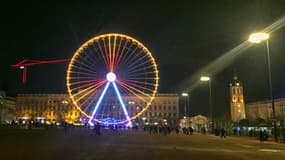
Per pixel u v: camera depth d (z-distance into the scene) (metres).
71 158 25.06
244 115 176.62
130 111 199.75
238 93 180.88
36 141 44.34
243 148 41.69
